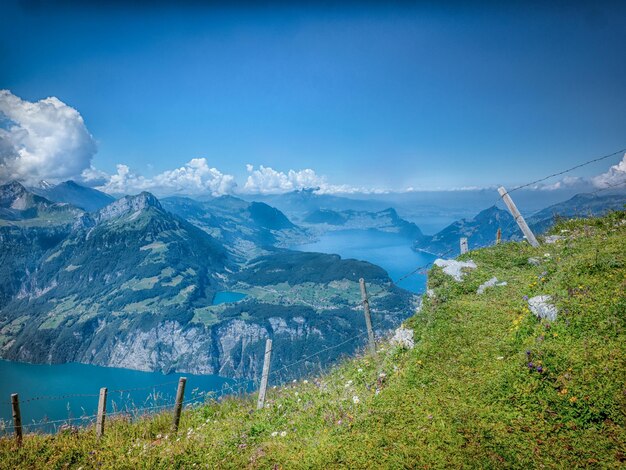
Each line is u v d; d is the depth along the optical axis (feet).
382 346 57.52
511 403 32.73
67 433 46.91
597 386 30.40
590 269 45.37
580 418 29.14
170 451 39.11
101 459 39.50
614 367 31.42
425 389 38.42
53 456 40.16
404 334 51.29
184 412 55.01
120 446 42.70
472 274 59.16
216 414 52.95
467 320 48.08
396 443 31.65
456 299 54.19
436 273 60.85
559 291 43.14
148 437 46.75
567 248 59.00
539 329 40.06
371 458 30.96
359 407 39.78
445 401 35.40
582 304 39.63
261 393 51.72
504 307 48.39
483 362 39.47
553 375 32.91
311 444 35.58
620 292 39.29
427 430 32.27
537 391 32.55
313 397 47.85
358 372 50.08
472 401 34.47
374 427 34.78
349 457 31.58
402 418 34.81
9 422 48.88
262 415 47.52
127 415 53.06
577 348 34.88
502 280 56.18
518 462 27.14
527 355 35.73
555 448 27.53
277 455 35.29
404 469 28.94
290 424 41.93
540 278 50.42
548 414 30.42
